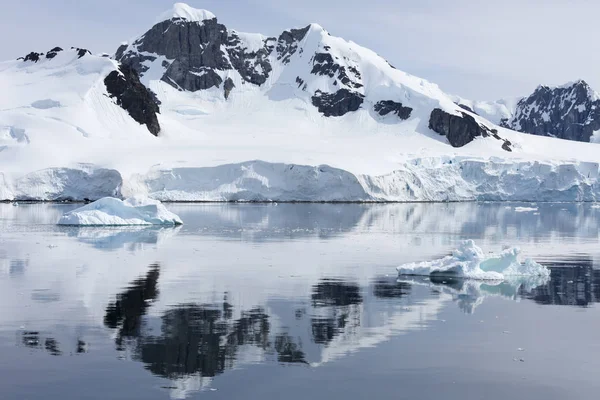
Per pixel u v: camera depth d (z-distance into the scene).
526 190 168.62
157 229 72.56
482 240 64.00
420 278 38.25
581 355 22.55
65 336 24.28
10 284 34.91
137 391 18.92
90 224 75.06
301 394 18.84
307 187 142.75
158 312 28.31
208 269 41.34
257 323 26.48
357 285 35.53
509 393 19.11
